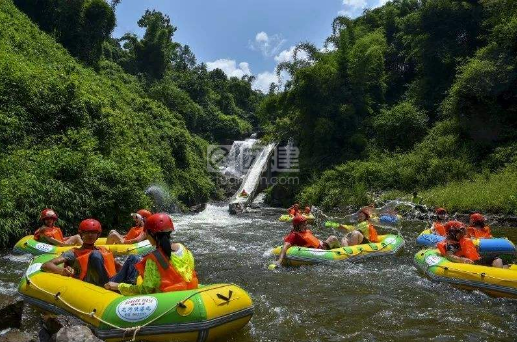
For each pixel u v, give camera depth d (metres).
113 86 28.92
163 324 3.90
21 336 3.81
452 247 6.74
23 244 8.03
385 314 5.17
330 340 4.37
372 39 26.52
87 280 4.92
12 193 9.73
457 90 20.72
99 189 12.20
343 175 22.02
